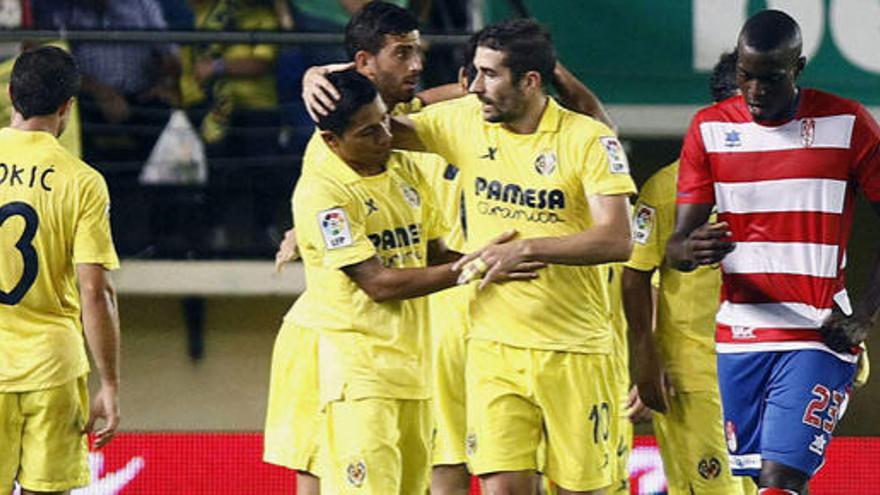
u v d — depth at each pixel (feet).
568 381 78.43
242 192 118.83
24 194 78.79
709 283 88.17
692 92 110.11
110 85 116.06
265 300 114.62
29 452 80.18
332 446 78.13
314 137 79.77
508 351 78.43
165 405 114.42
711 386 88.69
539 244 75.72
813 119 75.25
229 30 113.39
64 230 79.15
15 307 79.30
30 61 79.10
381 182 78.13
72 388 80.28
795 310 76.23
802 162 75.36
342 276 77.97
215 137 117.29
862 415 116.57
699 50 110.11
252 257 116.67
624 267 85.15
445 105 80.23
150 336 114.32
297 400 81.15
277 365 81.92
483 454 79.36
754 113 74.69
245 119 117.08
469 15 114.32
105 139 117.80
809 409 75.72
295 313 81.61
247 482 111.86
